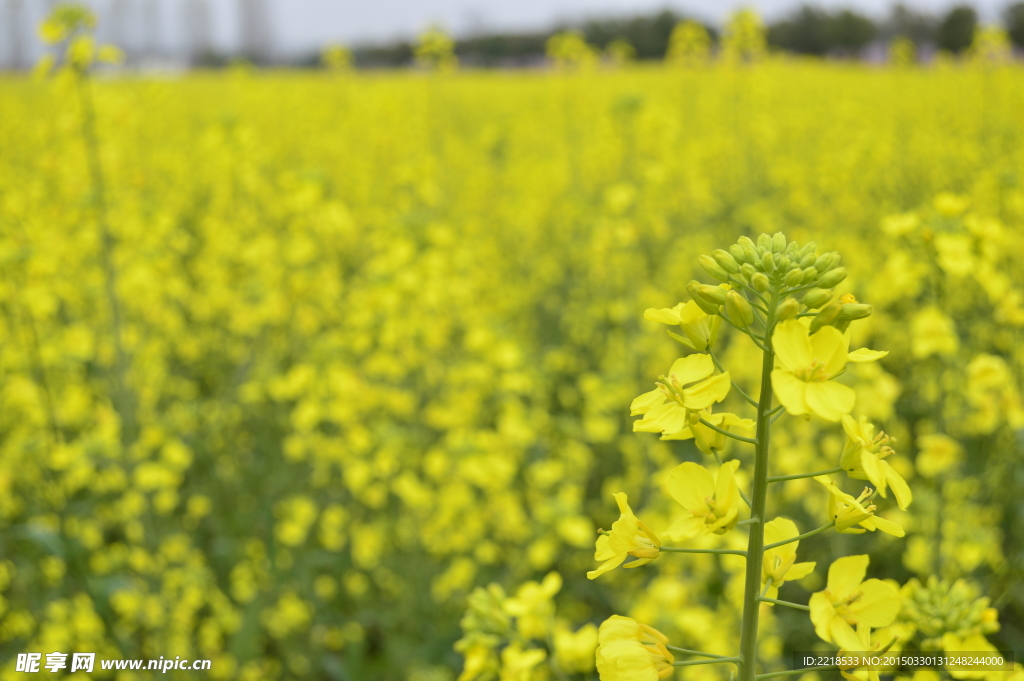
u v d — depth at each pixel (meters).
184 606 4.20
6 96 17.47
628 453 4.98
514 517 4.21
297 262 5.79
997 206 5.46
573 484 4.89
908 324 5.26
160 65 33.62
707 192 8.95
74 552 3.59
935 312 3.21
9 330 4.21
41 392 4.16
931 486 3.46
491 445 4.39
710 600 3.77
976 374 3.16
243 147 7.02
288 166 11.28
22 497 4.16
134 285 5.25
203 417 5.16
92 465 4.04
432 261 4.82
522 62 27.55
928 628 1.79
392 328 4.75
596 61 11.79
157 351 5.51
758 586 1.29
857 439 1.19
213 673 4.16
